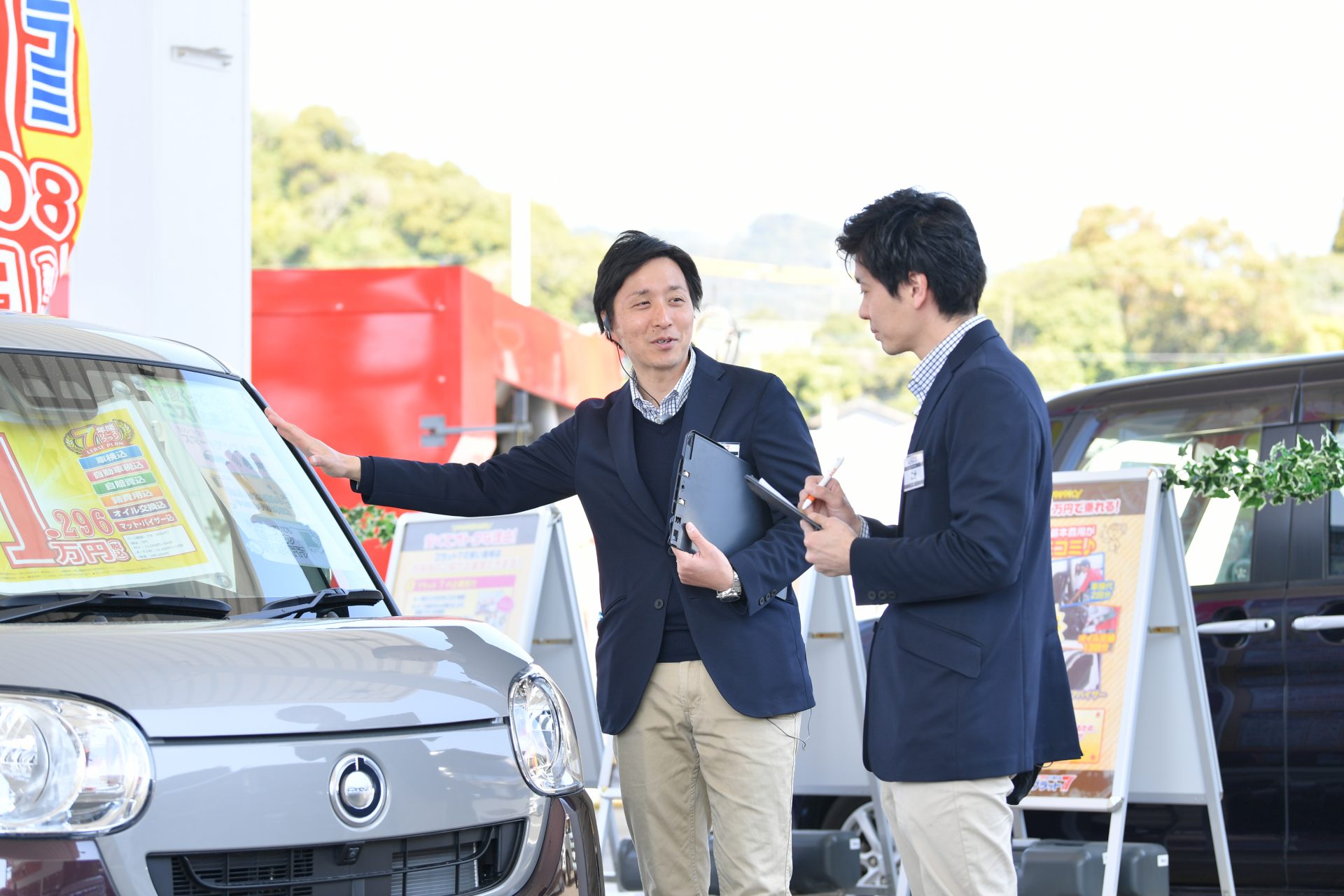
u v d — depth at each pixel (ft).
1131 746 19.93
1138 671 20.16
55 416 13.00
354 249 293.64
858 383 254.47
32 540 12.00
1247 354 287.69
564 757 12.37
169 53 25.61
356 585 14.14
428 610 25.96
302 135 299.99
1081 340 278.46
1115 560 20.84
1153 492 20.88
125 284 25.14
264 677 10.85
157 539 12.78
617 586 15.43
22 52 22.86
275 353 39.93
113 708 10.09
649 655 15.14
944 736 12.40
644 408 15.64
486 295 41.57
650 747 15.31
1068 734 13.00
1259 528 21.97
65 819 9.70
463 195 297.33
